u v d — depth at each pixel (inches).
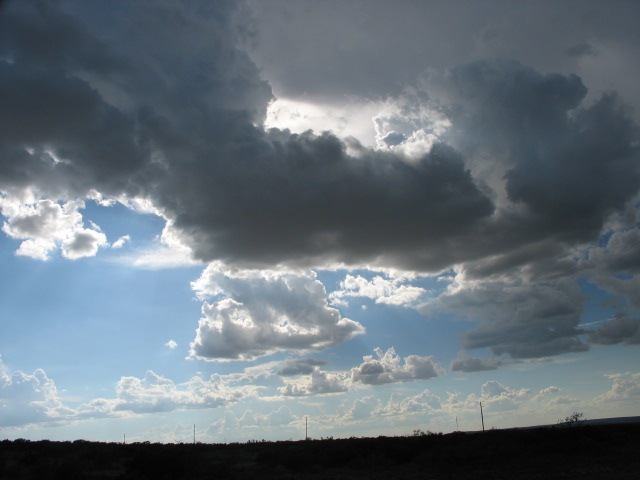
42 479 1212.5
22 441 1978.3
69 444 1943.9
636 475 1019.3
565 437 1603.1
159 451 1349.7
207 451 1961.1
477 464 1334.9
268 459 1560.0
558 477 1053.8
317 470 1401.3
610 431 1723.7
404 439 1839.3
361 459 1507.1
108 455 1596.9
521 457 1390.3
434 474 1227.2
